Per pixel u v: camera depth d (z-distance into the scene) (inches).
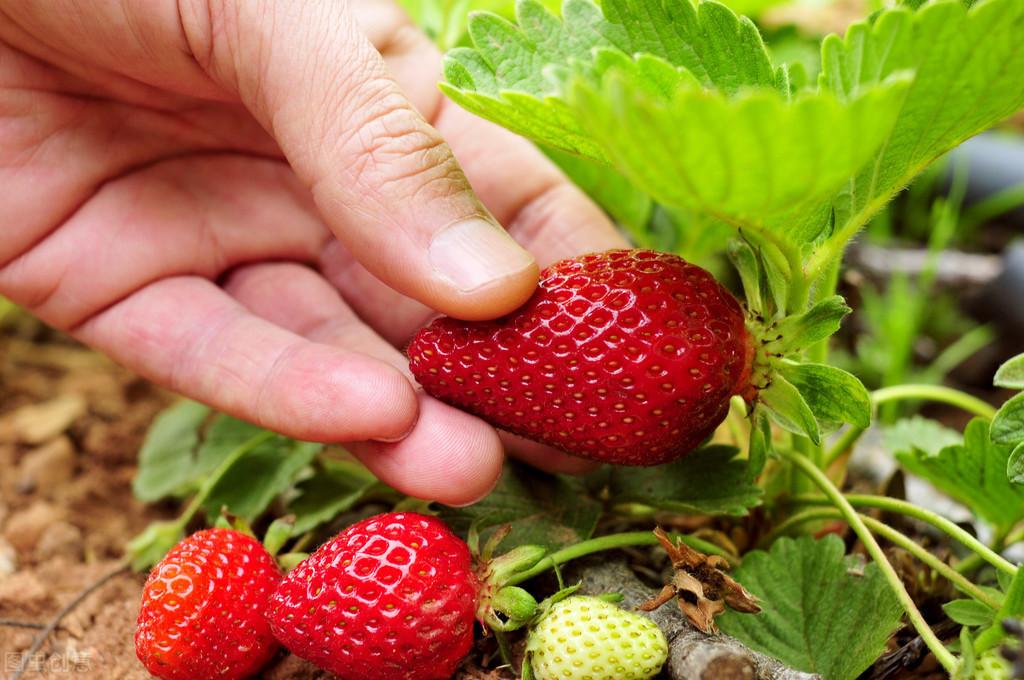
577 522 12.1
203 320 13.1
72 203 13.4
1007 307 18.4
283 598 11.0
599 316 10.9
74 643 12.7
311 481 13.3
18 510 14.9
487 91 10.9
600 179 14.6
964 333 19.4
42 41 12.7
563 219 13.8
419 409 11.6
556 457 12.2
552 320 10.9
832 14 29.0
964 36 9.7
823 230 11.1
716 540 12.7
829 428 11.1
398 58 14.0
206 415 14.8
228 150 14.0
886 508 11.8
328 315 13.7
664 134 9.2
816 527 12.8
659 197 9.7
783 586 11.7
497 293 10.9
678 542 10.9
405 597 10.8
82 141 13.4
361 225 11.5
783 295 11.0
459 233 11.2
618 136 9.3
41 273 13.4
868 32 10.0
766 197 9.7
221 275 14.0
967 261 20.5
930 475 12.8
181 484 14.2
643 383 10.8
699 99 9.0
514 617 10.9
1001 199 20.6
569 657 10.7
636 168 9.5
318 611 10.8
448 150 11.6
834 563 11.7
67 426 16.1
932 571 12.1
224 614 11.3
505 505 12.2
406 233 11.3
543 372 11.0
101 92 13.3
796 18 27.9
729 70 10.9
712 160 9.3
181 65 12.6
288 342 12.5
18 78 12.9
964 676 10.3
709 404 11.0
